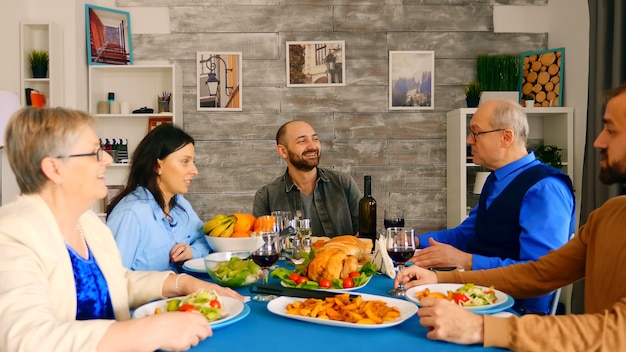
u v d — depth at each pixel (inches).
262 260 68.9
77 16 173.6
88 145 54.2
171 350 46.7
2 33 166.4
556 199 83.5
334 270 69.0
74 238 58.6
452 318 49.4
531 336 47.5
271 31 185.5
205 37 185.0
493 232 89.7
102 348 44.4
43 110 53.5
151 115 175.0
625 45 138.6
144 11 184.2
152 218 86.8
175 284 64.7
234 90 185.2
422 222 186.9
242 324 55.2
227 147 185.2
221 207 185.5
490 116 90.9
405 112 186.4
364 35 185.8
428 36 186.4
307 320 55.1
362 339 50.6
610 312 49.3
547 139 185.6
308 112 185.8
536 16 186.7
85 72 178.4
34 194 54.7
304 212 120.3
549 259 67.6
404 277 69.2
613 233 57.2
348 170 186.2
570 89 176.7
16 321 44.2
